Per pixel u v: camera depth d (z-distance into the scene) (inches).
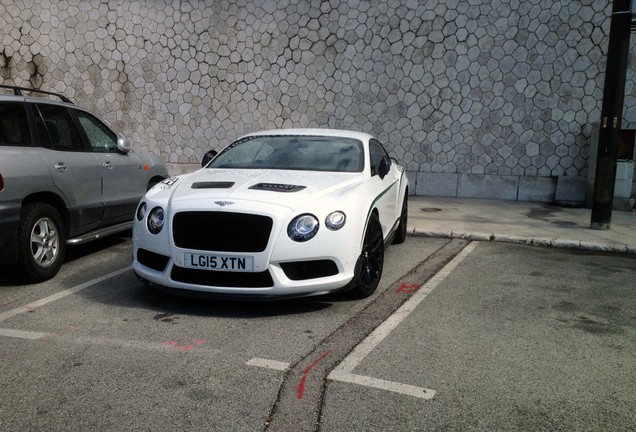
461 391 131.3
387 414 120.5
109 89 505.7
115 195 267.1
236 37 468.8
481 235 305.3
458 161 426.9
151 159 303.4
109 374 138.1
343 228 181.9
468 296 205.8
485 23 408.8
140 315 180.9
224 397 127.2
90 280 221.8
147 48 491.5
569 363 147.8
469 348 156.8
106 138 270.1
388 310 188.7
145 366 142.7
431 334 167.2
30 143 217.3
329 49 446.3
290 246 174.2
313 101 455.5
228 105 478.3
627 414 121.8
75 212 235.8
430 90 426.3
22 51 522.0
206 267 176.7
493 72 411.2
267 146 244.2
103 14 498.0
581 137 397.4
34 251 214.4
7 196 196.4
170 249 180.4
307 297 179.6
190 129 490.9
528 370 143.1
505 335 167.2
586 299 203.9
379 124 441.4
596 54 388.5
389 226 245.3
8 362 144.5
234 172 220.1
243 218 174.9
